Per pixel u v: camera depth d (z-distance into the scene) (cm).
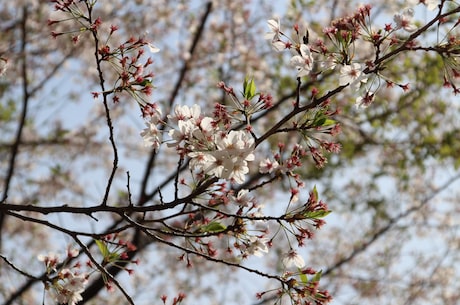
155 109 340
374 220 1342
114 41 1014
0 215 997
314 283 341
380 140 1195
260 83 1159
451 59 318
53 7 336
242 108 330
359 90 323
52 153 1234
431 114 1138
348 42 321
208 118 322
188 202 340
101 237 362
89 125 1238
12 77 1086
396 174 1276
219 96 1118
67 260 387
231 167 308
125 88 333
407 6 334
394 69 1070
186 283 1320
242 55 1157
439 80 1073
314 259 1380
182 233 358
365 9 318
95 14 1041
